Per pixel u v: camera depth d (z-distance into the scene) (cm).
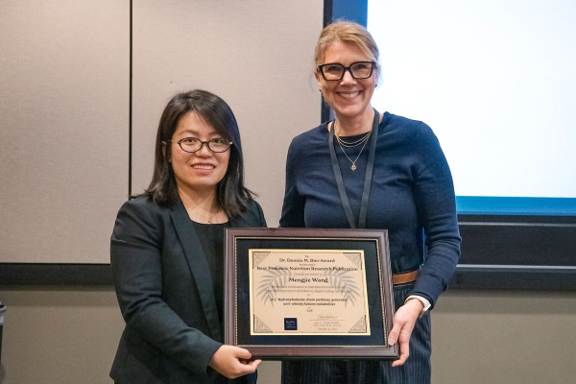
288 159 155
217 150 129
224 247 128
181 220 129
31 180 217
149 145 217
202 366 117
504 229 222
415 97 220
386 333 126
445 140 221
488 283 221
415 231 144
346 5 217
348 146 145
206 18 216
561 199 222
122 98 216
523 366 226
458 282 221
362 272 132
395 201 139
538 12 217
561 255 223
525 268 222
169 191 130
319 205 144
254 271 128
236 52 217
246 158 220
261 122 219
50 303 220
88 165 217
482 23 218
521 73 218
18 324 220
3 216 217
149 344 126
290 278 129
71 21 214
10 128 216
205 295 126
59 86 215
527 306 225
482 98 219
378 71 139
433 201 141
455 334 226
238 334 123
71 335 221
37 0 213
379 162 142
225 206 136
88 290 221
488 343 226
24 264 218
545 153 221
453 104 220
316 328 126
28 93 215
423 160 141
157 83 216
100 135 217
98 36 215
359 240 134
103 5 214
